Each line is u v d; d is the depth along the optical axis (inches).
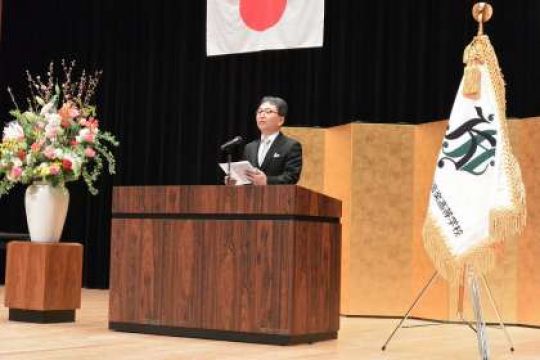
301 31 332.5
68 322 242.8
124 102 416.8
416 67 354.0
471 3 341.4
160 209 212.8
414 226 301.3
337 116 367.6
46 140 245.1
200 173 401.4
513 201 194.7
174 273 210.4
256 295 200.4
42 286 237.9
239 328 201.8
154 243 213.3
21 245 241.6
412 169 303.6
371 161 306.3
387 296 302.7
